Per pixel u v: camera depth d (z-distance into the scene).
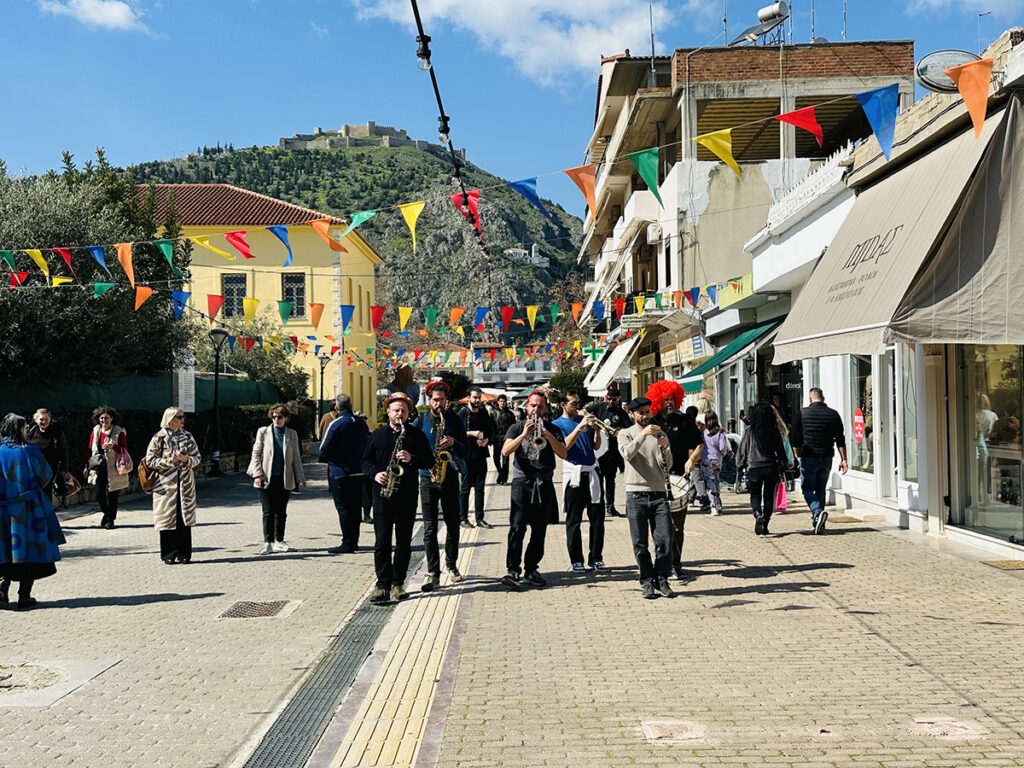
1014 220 8.03
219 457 25.25
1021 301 7.86
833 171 12.95
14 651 6.78
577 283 71.19
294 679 6.02
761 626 6.97
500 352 44.16
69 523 15.10
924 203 9.33
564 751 4.45
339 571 10.29
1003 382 9.83
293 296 43.47
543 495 8.83
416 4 9.41
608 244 42.16
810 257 14.27
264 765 4.50
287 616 7.93
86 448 18.36
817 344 10.65
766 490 11.80
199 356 34.47
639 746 4.49
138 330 19.97
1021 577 8.54
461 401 14.27
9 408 17.92
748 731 4.67
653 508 8.27
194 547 12.24
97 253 13.34
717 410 24.84
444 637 6.91
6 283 17.31
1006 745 4.40
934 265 8.55
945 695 5.20
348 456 11.64
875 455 13.70
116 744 4.82
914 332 8.52
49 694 5.70
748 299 19.08
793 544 10.97
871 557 9.85
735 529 12.56
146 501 18.81
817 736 4.57
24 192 18.41
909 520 11.98
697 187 26.20
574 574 9.48
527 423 8.84
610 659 6.14
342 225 10.90
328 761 4.46
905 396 12.39
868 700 5.14
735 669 5.82
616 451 14.54
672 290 26.50
